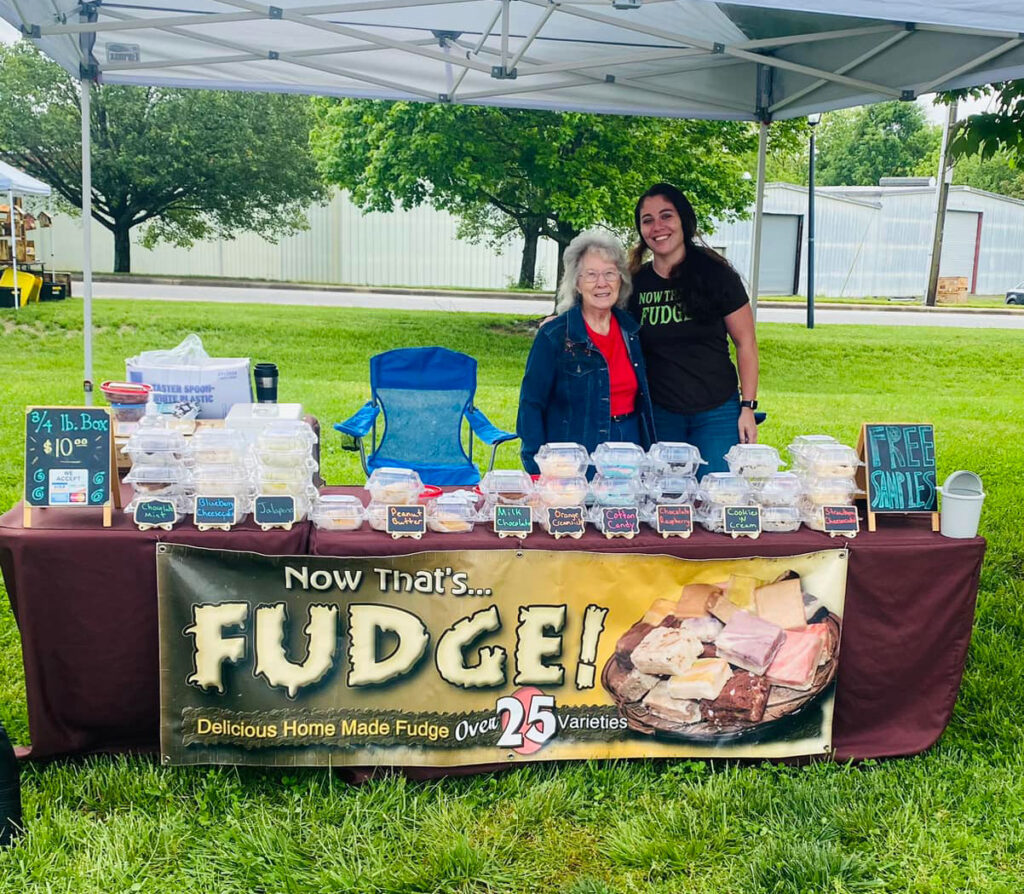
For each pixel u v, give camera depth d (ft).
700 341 11.42
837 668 9.13
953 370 47.96
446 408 14.93
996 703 10.72
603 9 13.51
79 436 8.45
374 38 12.26
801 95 15.42
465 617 8.57
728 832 8.36
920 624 9.26
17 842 7.82
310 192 65.87
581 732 8.93
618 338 10.95
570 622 8.71
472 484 14.05
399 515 8.52
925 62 13.19
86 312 13.80
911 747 9.51
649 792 8.92
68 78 62.13
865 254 81.30
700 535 8.96
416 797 8.59
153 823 8.11
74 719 8.65
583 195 40.45
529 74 12.51
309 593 8.36
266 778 8.85
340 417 28.96
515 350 46.21
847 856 8.02
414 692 8.63
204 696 8.43
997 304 79.20
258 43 14.30
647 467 9.36
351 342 46.32
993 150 17.81
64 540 8.19
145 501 8.34
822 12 8.74
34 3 11.14
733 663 8.95
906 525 9.57
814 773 9.19
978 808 8.78
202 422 10.92
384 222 76.28
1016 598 14.57
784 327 57.41
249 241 76.13
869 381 44.70
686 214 11.23
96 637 8.41
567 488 8.91
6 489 19.66
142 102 61.98
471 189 42.55
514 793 8.80
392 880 7.64
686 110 16.31
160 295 59.26
